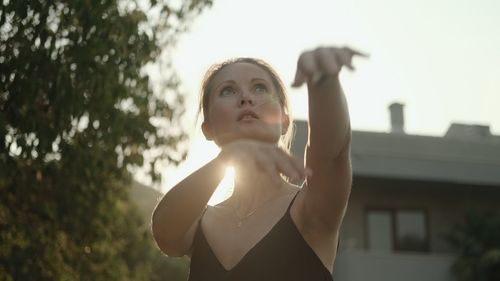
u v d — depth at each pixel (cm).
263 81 175
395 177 1964
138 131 709
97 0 568
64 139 638
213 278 173
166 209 149
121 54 616
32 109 592
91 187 720
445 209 2048
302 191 175
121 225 834
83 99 594
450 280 1920
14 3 549
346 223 1980
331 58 121
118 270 816
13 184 679
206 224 183
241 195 184
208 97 187
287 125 199
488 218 1917
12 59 560
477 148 2059
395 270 1920
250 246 173
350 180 160
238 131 166
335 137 147
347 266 1903
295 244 170
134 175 743
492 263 1797
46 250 740
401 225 2014
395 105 2427
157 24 679
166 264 1858
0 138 576
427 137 2020
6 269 731
